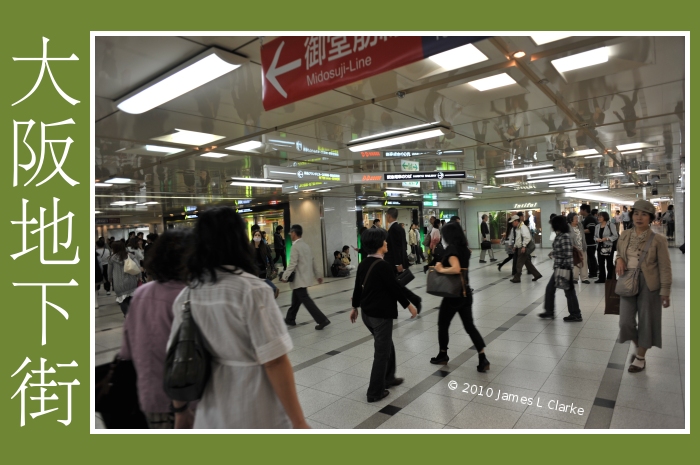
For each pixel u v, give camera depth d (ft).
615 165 36.76
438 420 10.77
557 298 25.86
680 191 54.80
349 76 8.97
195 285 5.35
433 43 8.17
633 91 15.98
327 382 13.76
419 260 56.03
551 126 21.34
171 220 73.36
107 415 7.29
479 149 27.40
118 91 13.42
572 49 12.29
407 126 19.86
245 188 38.88
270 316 5.16
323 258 44.75
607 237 29.73
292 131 19.85
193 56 11.48
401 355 16.19
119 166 25.72
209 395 5.28
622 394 11.73
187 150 22.59
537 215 71.26
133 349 6.88
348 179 32.17
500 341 17.34
